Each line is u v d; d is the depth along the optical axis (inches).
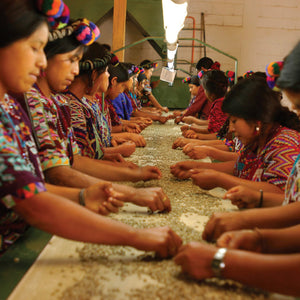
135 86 172.1
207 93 116.0
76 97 66.7
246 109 49.9
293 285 26.0
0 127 30.2
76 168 56.1
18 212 30.0
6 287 29.5
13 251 35.3
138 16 209.9
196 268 28.9
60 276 30.5
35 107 43.8
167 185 60.3
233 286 29.6
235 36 296.8
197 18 294.4
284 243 31.4
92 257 34.0
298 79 30.2
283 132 51.1
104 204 38.5
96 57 63.1
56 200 30.6
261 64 300.8
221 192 56.9
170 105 249.1
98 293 28.1
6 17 26.8
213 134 109.0
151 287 29.1
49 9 28.7
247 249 31.3
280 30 294.4
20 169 29.5
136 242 32.5
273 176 49.5
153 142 109.9
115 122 120.0
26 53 28.9
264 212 37.6
